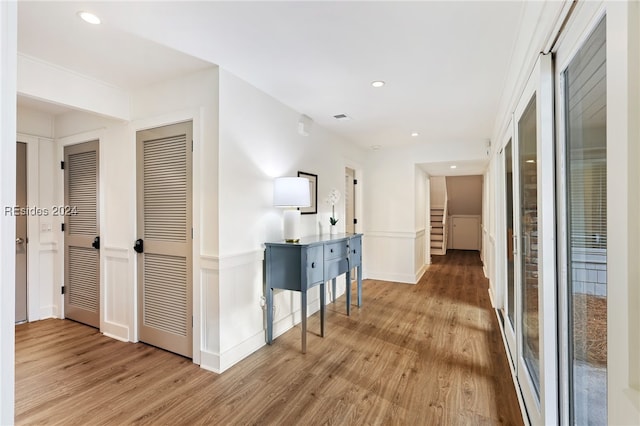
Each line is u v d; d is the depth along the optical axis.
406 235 5.28
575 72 1.23
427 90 2.83
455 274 5.90
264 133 2.89
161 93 2.68
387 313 3.70
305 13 1.73
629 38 0.63
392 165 5.38
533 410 1.69
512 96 2.22
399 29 1.89
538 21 1.36
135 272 2.87
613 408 0.69
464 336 3.02
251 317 2.72
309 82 2.67
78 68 2.42
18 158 3.36
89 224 3.28
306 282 2.72
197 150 2.48
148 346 2.79
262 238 2.88
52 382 2.22
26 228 3.42
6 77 0.52
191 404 1.98
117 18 1.79
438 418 1.84
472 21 1.80
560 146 1.35
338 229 4.41
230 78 2.49
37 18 1.78
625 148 0.64
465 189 8.71
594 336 1.11
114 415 1.87
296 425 1.79
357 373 2.35
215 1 1.63
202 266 2.46
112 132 3.04
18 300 3.38
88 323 3.30
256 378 2.28
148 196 2.79
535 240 1.76
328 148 4.18
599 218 1.05
